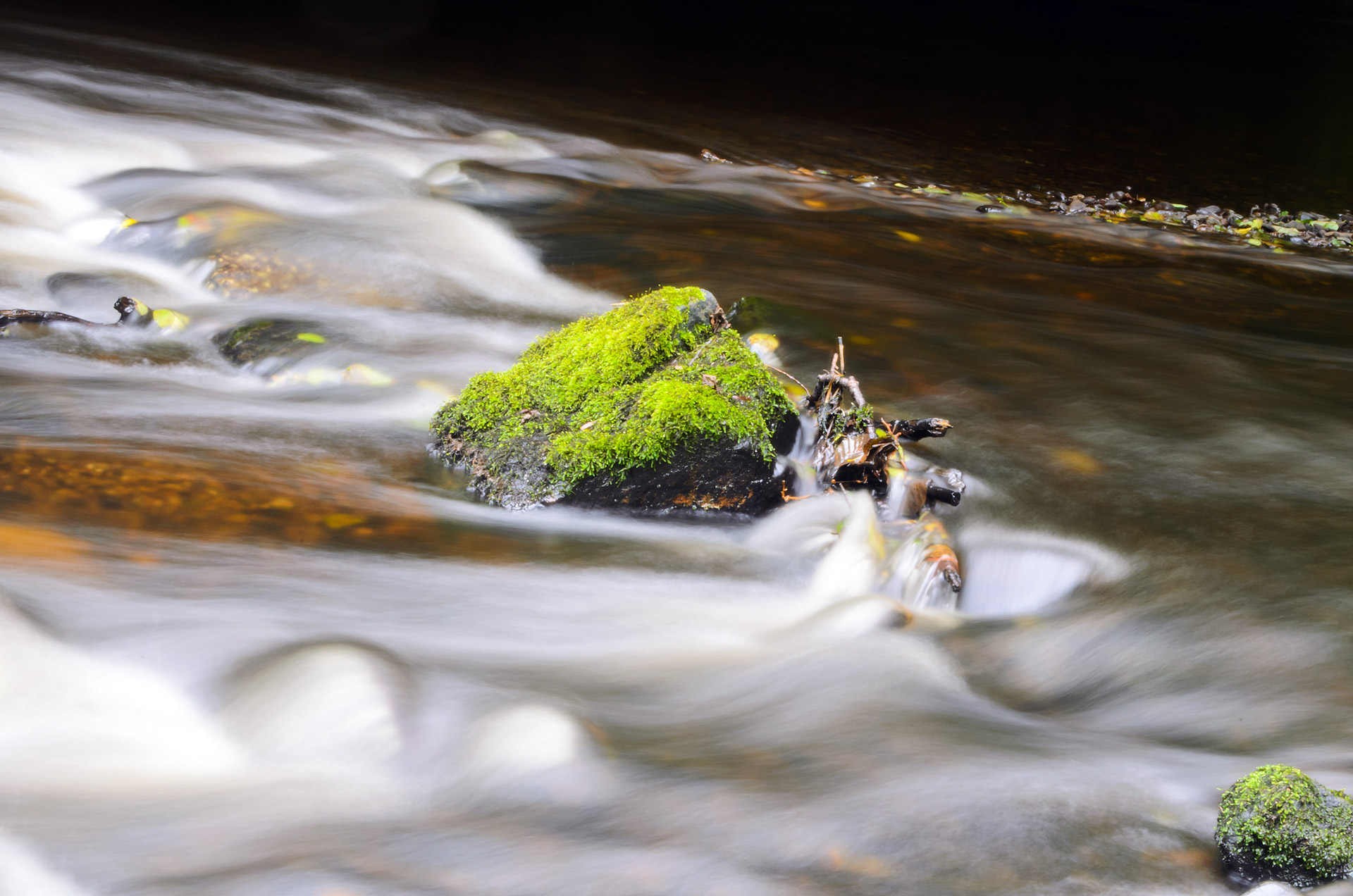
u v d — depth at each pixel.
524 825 4.85
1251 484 5.69
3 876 4.25
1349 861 4.71
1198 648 5.29
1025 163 10.01
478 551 5.36
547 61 12.44
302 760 4.95
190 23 11.80
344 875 4.38
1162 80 15.55
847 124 10.88
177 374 5.84
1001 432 5.80
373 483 5.50
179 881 4.29
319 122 8.09
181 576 5.18
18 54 8.64
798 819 4.91
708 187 7.76
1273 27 23.25
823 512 5.52
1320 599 5.37
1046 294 6.69
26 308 6.03
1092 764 5.03
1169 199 9.23
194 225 6.34
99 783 4.89
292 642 5.08
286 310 6.13
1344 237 8.30
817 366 5.93
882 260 6.83
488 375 5.66
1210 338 6.41
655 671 5.16
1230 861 4.83
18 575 5.11
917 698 5.14
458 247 6.52
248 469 5.46
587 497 5.49
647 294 5.74
